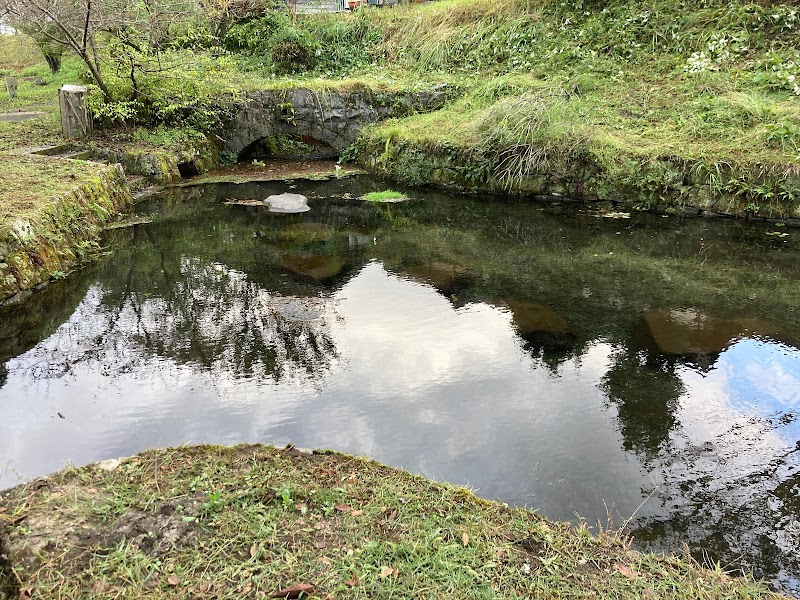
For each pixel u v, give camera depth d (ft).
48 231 16.58
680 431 9.80
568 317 14.37
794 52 27.63
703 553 7.19
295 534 6.24
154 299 15.37
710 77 28.04
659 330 13.60
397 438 9.44
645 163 23.29
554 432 9.71
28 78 47.62
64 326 13.75
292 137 33.53
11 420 9.97
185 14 33.55
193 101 30.04
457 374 11.63
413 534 6.37
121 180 23.48
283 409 10.31
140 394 10.84
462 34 38.24
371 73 37.68
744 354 12.45
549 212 23.84
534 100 26.37
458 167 27.25
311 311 14.64
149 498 6.66
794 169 20.76
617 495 8.23
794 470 8.84
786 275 17.06
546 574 6.04
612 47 32.68
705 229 21.18
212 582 5.56
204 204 24.81
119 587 5.46
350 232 21.63
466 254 19.21
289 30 38.88
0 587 5.63
